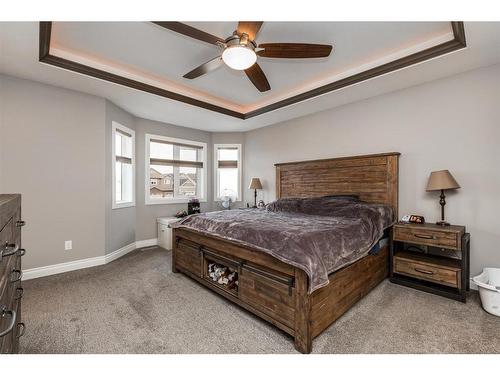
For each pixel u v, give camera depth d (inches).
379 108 126.6
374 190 126.2
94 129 128.1
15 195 48.1
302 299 62.1
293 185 164.9
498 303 76.8
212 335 68.6
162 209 181.5
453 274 89.0
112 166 139.0
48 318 76.6
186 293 96.0
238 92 141.9
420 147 113.0
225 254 90.2
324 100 133.6
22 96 107.6
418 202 113.7
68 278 110.5
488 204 95.9
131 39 89.0
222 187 213.6
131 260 138.3
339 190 140.1
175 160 190.2
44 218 113.5
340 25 81.0
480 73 97.6
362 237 87.1
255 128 196.9
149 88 123.6
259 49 76.4
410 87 115.9
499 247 93.7
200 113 156.9
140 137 168.1
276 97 149.7
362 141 133.4
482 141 97.3
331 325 72.7
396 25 81.2
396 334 68.3
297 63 108.2
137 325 73.3
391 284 103.3
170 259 140.4
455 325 72.5
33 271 110.6
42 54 89.1
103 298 91.0
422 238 96.0
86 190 125.9
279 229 77.6
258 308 75.2
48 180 114.5
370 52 98.9
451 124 104.5
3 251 33.3
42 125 112.6
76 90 121.3
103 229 132.1
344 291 78.4
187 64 108.3
